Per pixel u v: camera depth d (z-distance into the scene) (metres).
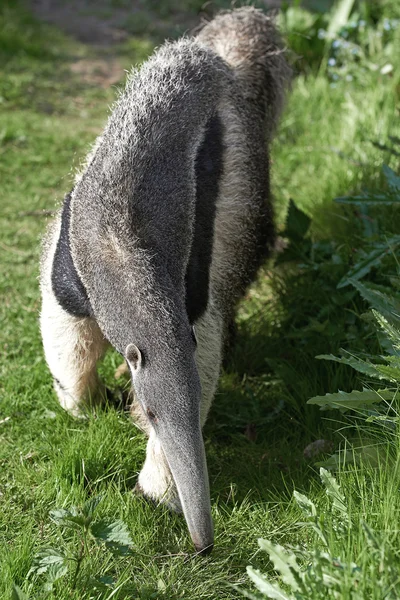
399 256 4.96
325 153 7.41
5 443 4.50
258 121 5.44
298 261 5.80
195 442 3.10
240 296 5.16
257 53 5.58
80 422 4.59
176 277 3.45
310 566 3.13
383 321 3.87
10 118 8.75
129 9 12.26
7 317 5.69
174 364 3.17
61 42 10.99
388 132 7.07
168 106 3.79
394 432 3.75
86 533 3.28
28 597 3.18
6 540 3.79
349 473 3.83
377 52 8.93
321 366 4.87
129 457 4.27
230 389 5.05
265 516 3.89
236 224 4.63
